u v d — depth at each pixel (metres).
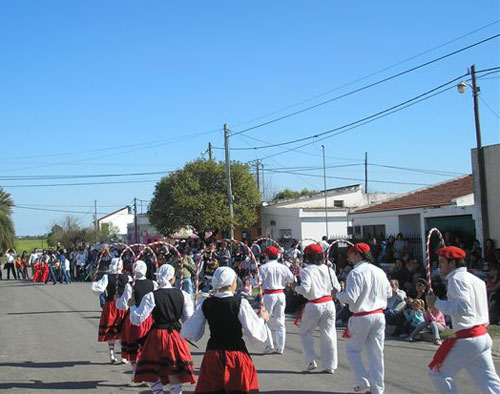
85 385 7.93
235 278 5.45
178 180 37.09
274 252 9.97
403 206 23.53
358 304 6.87
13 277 38.81
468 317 5.45
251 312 5.29
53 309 17.53
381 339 6.88
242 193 37.47
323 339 8.31
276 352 9.90
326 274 8.34
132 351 7.79
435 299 5.99
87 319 14.96
